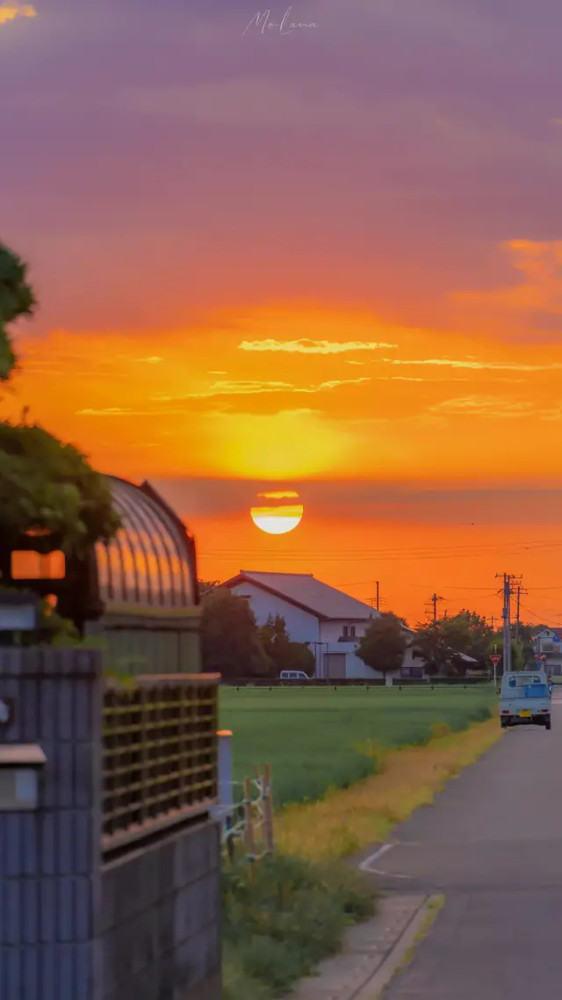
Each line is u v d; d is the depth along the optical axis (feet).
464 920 114.42
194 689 76.64
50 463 61.26
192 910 72.84
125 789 64.54
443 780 268.41
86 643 61.11
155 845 67.46
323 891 117.08
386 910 120.06
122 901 62.18
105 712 62.03
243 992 82.84
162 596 73.15
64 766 58.44
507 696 510.99
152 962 66.08
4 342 60.54
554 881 135.74
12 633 60.29
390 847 163.73
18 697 58.39
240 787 183.21
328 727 459.32
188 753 75.46
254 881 110.42
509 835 175.94
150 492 78.95
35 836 58.08
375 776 271.08
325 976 93.76
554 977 91.97
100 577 65.72
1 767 57.67
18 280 62.18
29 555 64.75
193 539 78.28
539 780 268.82
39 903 57.88
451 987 89.35
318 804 205.57
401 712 595.88
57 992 57.57
